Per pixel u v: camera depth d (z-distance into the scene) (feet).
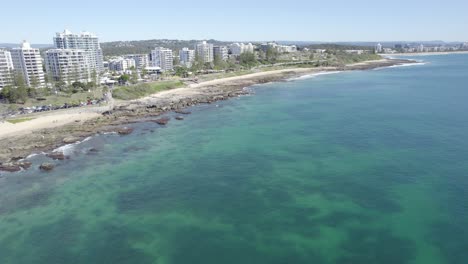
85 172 222.69
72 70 619.26
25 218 169.37
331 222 159.22
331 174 208.64
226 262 135.13
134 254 141.28
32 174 220.64
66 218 168.86
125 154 254.88
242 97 498.28
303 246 143.43
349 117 346.54
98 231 157.48
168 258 138.41
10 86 444.55
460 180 191.72
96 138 295.07
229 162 233.96
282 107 412.16
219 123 339.77
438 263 130.21
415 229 150.92
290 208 172.24
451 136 268.41
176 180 207.82
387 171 208.54
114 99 478.18
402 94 483.92
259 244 145.79
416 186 187.73
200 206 176.76
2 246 147.54
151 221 164.76
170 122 347.97
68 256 140.77
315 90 556.51
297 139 278.67
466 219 155.84
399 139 267.18
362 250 139.64
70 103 433.89
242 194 188.03
